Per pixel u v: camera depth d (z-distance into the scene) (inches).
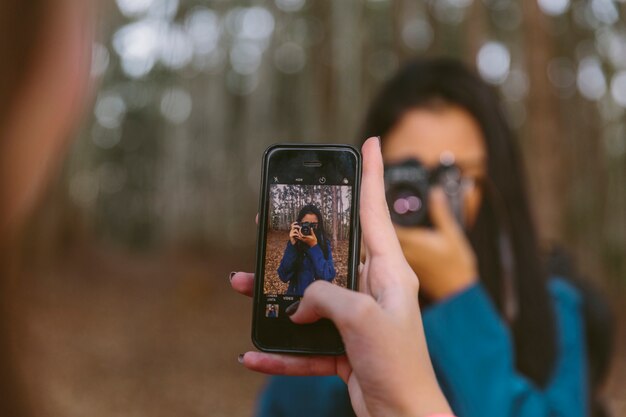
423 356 27.8
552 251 68.4
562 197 251.1
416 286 30.3
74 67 10.7
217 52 612.7
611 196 415.2
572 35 380.2
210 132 660.1
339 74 462.6
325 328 32.0
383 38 457.4
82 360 303.4
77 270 508.4
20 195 10.3
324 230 34.4
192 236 710.5
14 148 10.1
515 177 60.9
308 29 499.2
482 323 51.4
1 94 10.0
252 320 33.6
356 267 34.6
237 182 704.4
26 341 13.5
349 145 36.2
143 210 759.7
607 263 410.3
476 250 58.3
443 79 61.4
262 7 532.1
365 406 29.6
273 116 616.4
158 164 729.6
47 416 12.5
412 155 59.3
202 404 275.0
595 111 407.5
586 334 62.7
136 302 459.5
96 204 743.7
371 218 32.0
